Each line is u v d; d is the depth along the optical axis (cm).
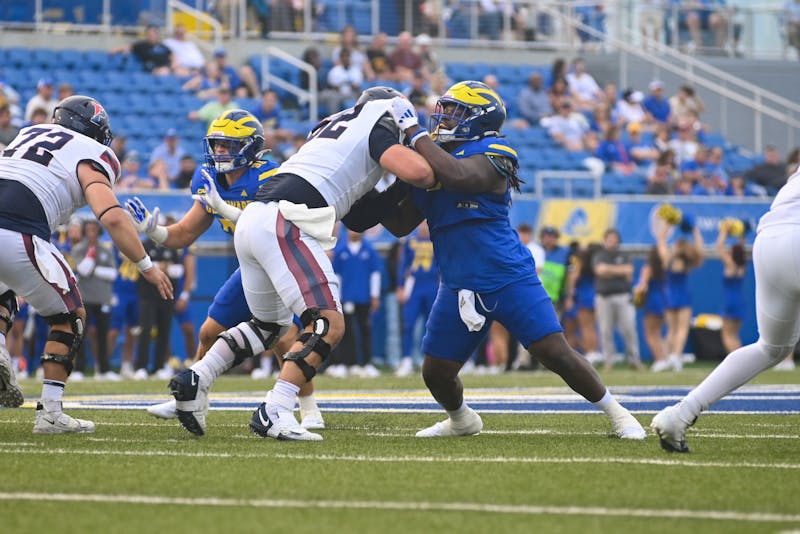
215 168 2381
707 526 1351
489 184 2169
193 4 7694
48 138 2212
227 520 1367
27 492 1546
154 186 6059
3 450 1962
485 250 2181
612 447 2081
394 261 5809
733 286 5947
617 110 7919
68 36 7369
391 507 1455
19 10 7288
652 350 5753
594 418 2755
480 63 8188
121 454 1911
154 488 1578
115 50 7200
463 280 2189
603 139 7438
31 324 5253
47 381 2255
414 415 2839
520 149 7338
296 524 1345
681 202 6475
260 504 1471
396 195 2312
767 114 8581
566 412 2944
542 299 2200
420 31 8081
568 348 2212
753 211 6588
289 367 2162
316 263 2153
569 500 1507
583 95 7944
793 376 4938
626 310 5594
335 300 2173
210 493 1545
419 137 2153
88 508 1438
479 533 1306
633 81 8494
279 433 2152
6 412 2819
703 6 8900
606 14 8688
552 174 6550
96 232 4988
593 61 8481
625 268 5584
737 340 5988
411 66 7556
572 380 2227
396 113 2164
